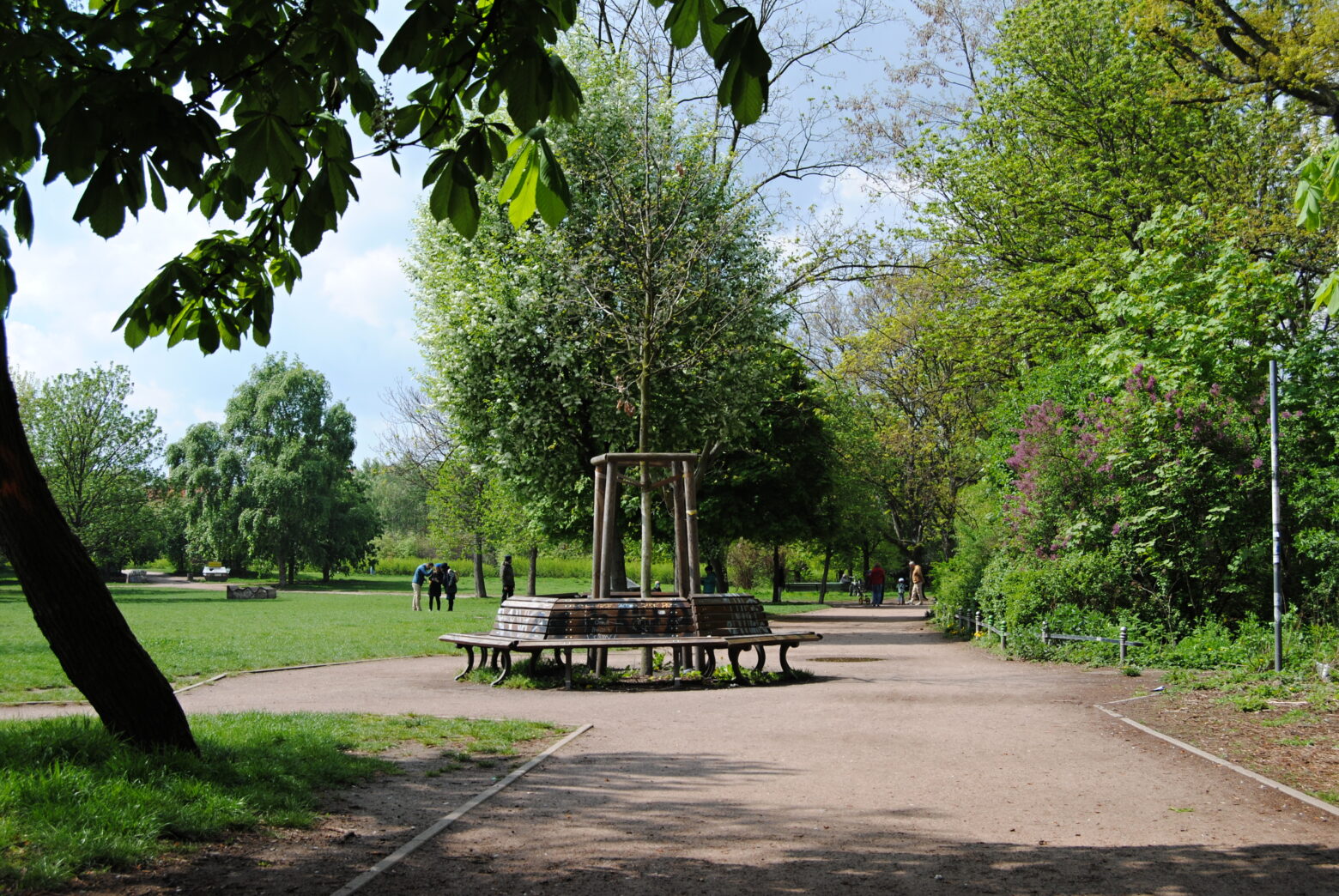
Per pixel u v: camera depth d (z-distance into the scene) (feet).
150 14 12.64
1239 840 17.37
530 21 11.66
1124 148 82.99
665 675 45.91
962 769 24.06
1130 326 53.21
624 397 65.98
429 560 291.17
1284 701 31.22
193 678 46.21
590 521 88.02
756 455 104.06
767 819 19.26
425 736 28.37
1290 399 45.75
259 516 226.99
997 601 62.75
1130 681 40.29
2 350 20.06
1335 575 43.42
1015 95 86.74
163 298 15.72
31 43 11.50
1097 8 83.66
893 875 15.46
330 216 13.41
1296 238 70.95
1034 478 56.49
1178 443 48.37
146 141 11.19
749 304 62.95
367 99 13.32
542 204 11.53
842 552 164.86
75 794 17.43
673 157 63.36
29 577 20.36
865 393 137.49
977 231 89.61
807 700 37.68
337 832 17.89
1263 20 66.39
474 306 70.44
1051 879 15.21
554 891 14.70
